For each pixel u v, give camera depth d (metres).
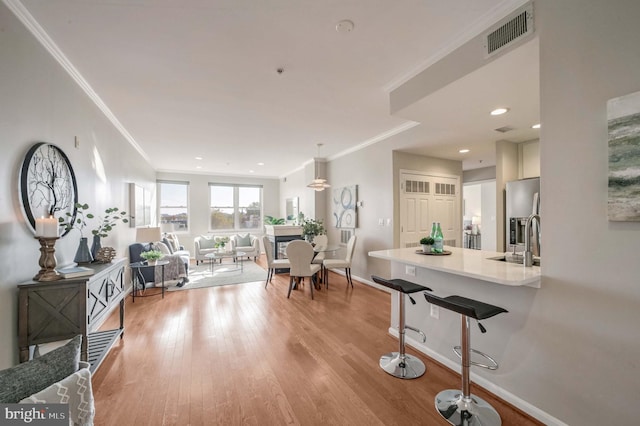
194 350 2.54
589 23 1.37
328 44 2.10
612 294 1.32
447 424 1.64
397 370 2.16
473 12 1.78
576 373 1.47
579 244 1.43
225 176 8.60
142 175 5.66
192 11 1.74
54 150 2.16
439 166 5.03
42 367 1.04
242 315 3.44
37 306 1.77
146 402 1.83
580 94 1.40
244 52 2.19
